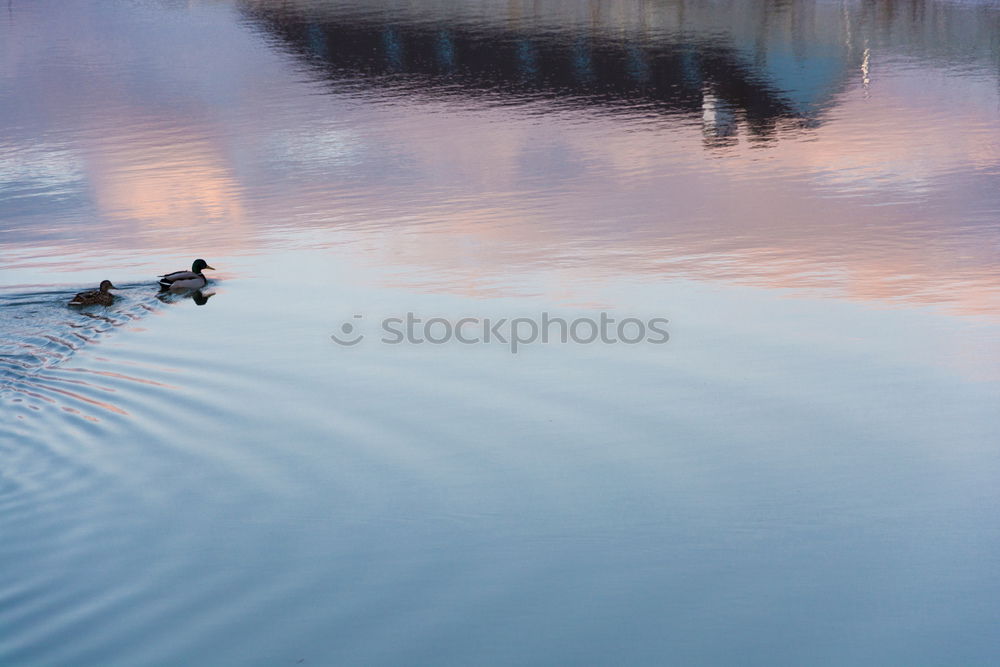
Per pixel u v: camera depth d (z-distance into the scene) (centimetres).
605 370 2541
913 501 1842
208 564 1692
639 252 3525
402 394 2447
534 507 1867
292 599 1579
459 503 1895
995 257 3278
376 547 1739
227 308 3153
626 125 5450
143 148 5456
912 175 4347
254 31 8688
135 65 7600
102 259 3756
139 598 1588
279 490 1975
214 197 4541
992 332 2664
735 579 1614
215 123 5891
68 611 1554
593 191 4350
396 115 5862
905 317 2805
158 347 2841
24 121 6138
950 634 1457
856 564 1648
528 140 5247
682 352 2634
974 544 1692
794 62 6738
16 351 2839
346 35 8250
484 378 2527
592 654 1428
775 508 1836
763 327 2780
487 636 1473
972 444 2056
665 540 1742
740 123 5422
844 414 2225
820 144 4950
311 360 2695
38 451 2184
